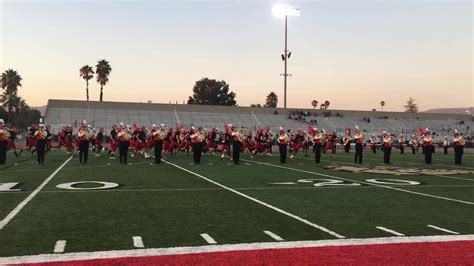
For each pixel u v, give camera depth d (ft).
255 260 16.16
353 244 18.60
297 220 23.27
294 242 18.76
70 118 154.20
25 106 261.65
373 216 24.57
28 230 20.38
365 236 20.01
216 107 180.75
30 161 61.21
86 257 16.33
